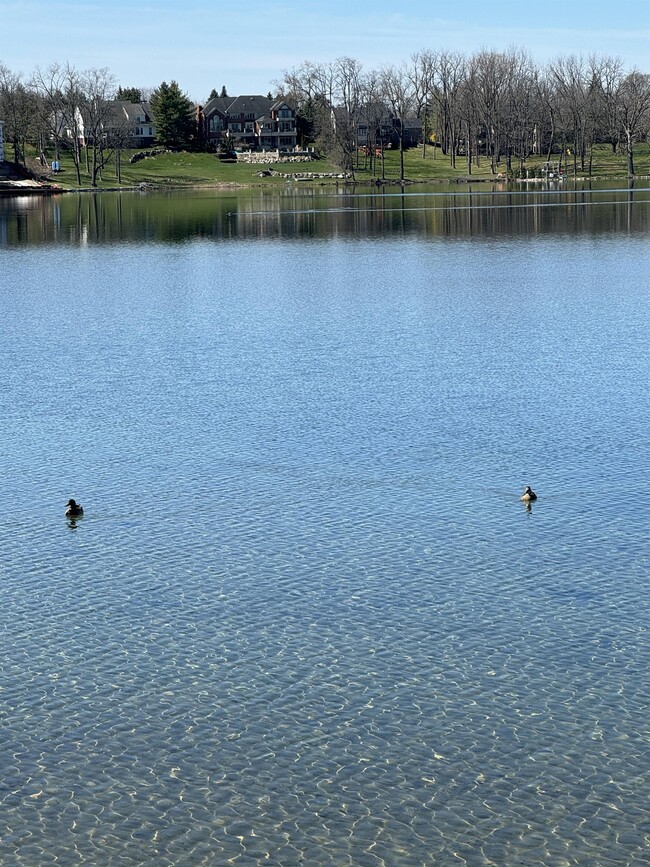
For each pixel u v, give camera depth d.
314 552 30.19
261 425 42.12
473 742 21.34
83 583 28.53
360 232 127.06
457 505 33.38
